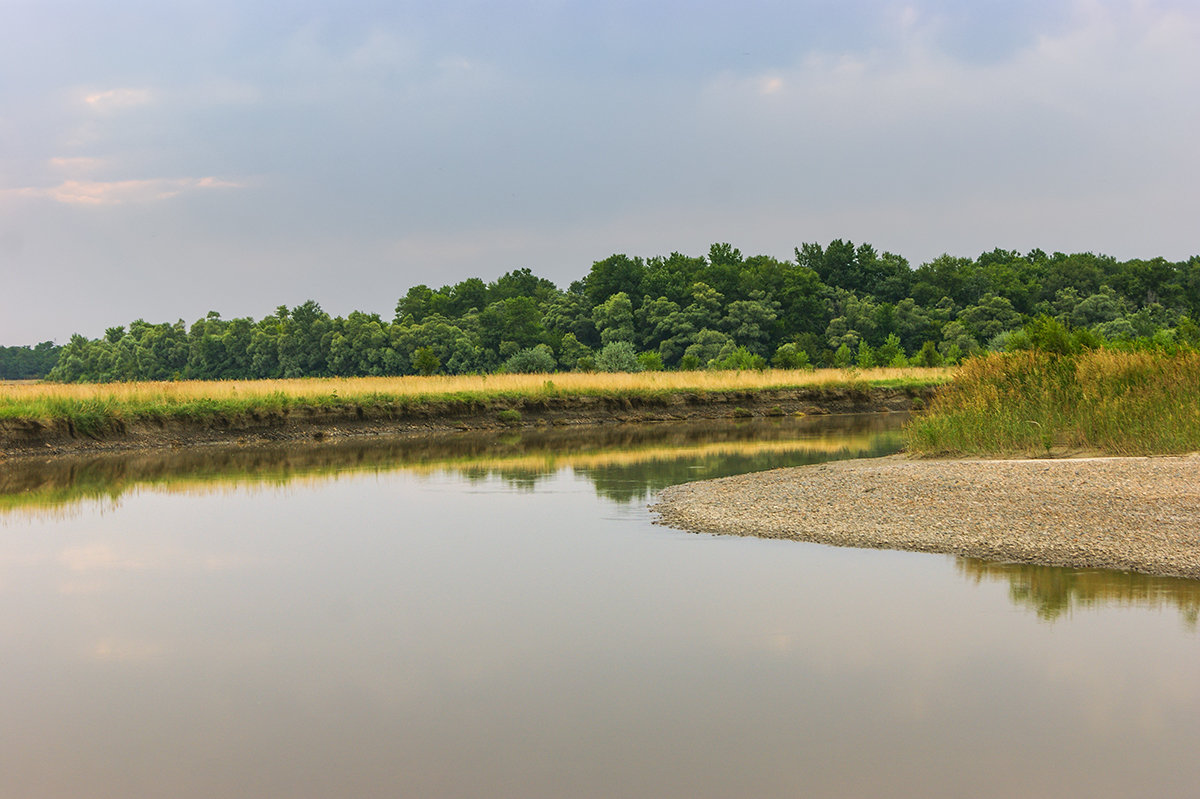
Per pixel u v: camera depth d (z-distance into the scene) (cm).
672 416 5756
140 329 16700
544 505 2391
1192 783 882
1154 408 2719
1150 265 14912
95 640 1329
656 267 16662
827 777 901
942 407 3272
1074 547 1691
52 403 3897
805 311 15075
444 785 895
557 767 930
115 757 965
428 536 2006
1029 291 15512
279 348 14125
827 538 1856
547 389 5631
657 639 1293
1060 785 880
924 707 1056
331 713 1068
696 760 941
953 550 1723
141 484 2848
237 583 1625
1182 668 1150
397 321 16700
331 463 3406
